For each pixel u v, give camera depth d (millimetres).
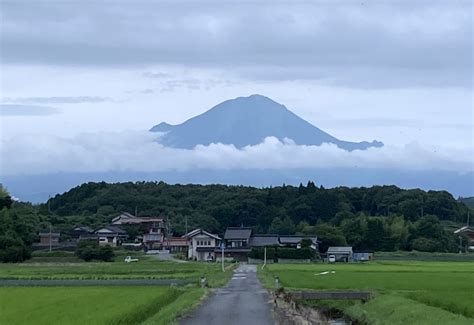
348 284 48906
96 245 98938
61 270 70750
